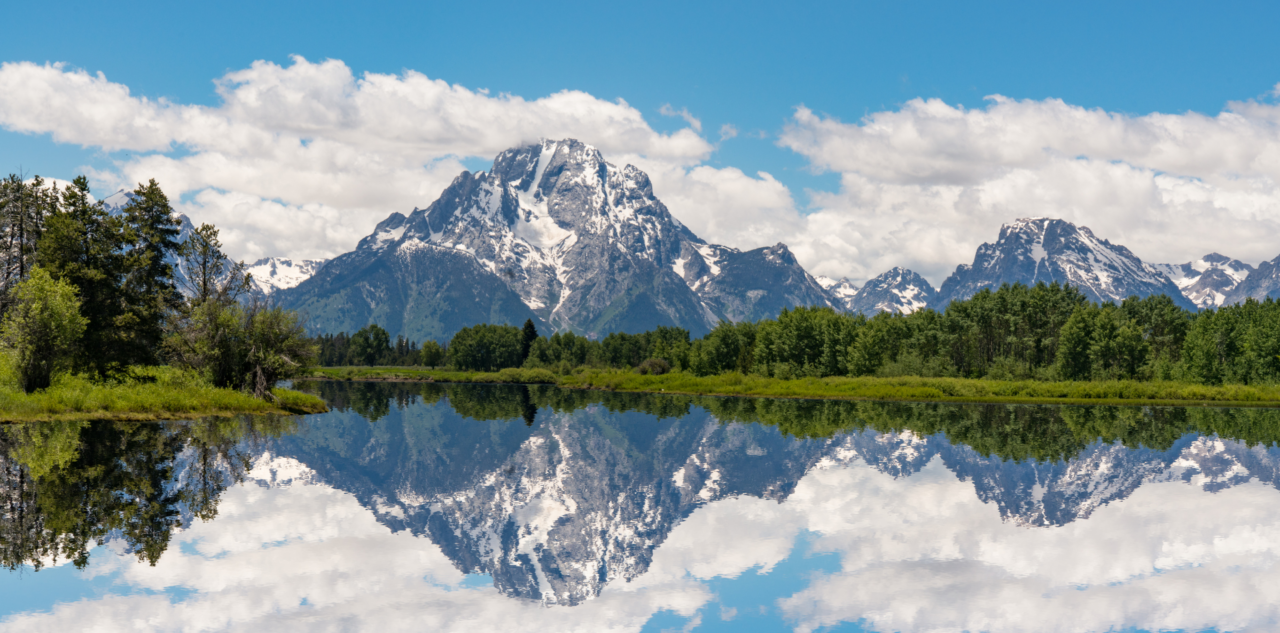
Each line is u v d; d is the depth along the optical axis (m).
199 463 41.16
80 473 36.22
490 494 38.69
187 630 19.00
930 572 24.91
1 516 28.53
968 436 60.31
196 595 21.56
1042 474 42.84
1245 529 30.44
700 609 21.50
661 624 20.33
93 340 67.69
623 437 62.56
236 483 37.00
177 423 57.16
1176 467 45.09
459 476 43.75
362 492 37.41
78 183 70.56
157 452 43.34
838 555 26.95
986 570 25.08
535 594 22.77
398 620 20.38
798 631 19.64
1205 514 33.09
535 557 26.95
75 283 67.62
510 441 60.16
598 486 41.03
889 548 27.91
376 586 23.25
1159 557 26.55
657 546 28.44
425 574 24.66
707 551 27.70
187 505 31.86
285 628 19.48
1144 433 62.84
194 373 69.12
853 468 45.31
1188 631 19.64
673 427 70.00
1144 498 36.47
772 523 32.03
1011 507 34.62
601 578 24.52
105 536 26.75
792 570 25.22
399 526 30.92
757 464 47.41
